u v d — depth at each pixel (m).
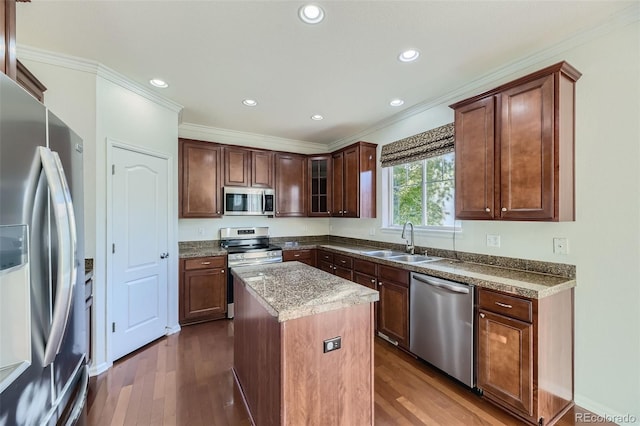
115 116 2.52
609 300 1.82
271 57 2.21
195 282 3.42
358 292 1.62
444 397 2.04
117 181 2.55
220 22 1.81
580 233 1.94
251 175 4.12
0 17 1.12
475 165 2.26
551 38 1.98
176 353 2.70
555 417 1.82
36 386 1.01
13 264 0.90
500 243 2.44
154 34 1.93
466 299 2.09
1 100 0.87
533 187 1.91
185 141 3.61
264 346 1.58
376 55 2.18
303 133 4.38
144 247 2.83
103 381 2.23
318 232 5.04
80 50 2.13
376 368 2.42
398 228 3.56
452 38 1.98
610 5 1.67
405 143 3.40
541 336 1.72
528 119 1.93
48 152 1.09
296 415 1.38
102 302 2.39
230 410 1.91
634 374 1.72
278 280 1.89
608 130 1.81
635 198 1.72
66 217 1.15
